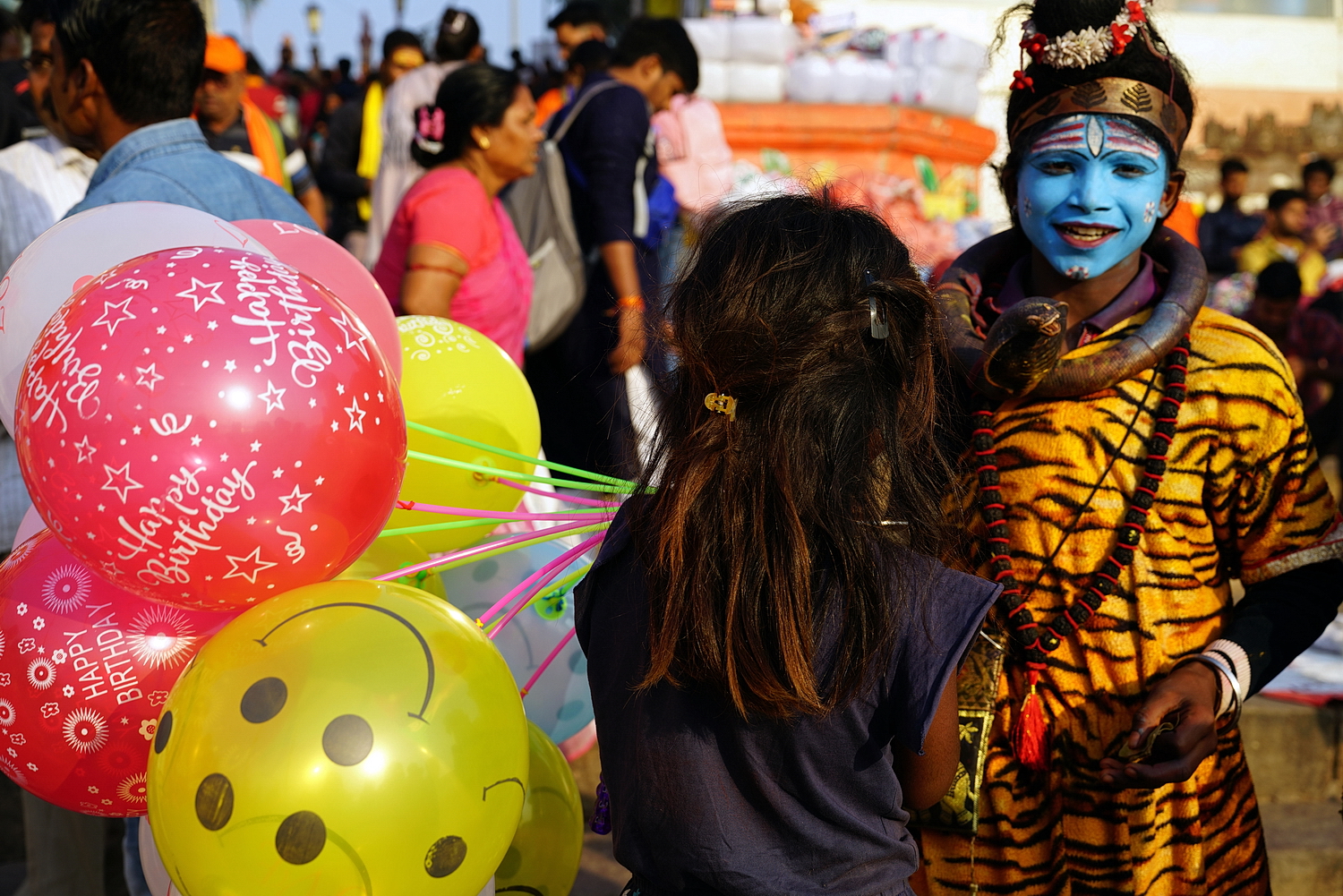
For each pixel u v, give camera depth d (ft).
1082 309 5.09
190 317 3.59
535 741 5.17
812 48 20.70
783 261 3.47
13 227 7.93
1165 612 4.69
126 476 3.50
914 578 3.41
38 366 3.64
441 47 13.53
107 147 6.38
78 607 4.09
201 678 3.69
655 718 3.55
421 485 5.46
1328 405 15.20
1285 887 8.27
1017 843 4.83
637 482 3.85
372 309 5.04
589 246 10.83
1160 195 4.88
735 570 3.32
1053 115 4.84
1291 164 31.14
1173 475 4.68
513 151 9.03
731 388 3.43
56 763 4.12
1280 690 9.43
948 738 3.58
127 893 8.37
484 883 3.97
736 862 3.43
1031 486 4.80
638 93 10.97
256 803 3.48
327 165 17.10
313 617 3.77
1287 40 32.50
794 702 3.28
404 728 3.60
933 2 28.07
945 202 20.80
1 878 8.73
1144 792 4.69
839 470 3.35
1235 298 18.40
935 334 3.63
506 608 5.69
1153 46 4.80
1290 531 4.74
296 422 3.59
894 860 3.54
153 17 6.07
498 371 5.84
